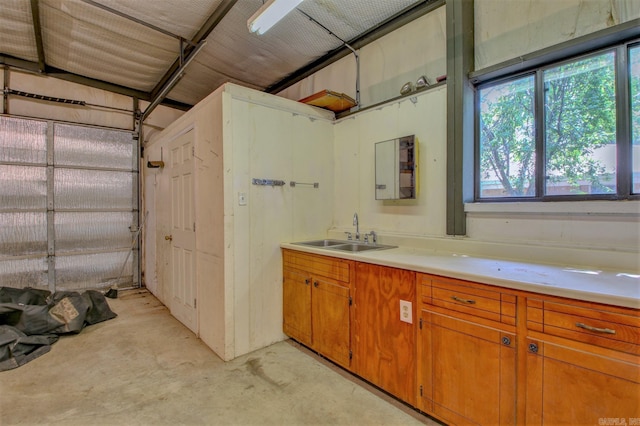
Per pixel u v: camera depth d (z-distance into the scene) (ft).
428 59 8.68
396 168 8.93
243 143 8.52
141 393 6.72
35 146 13.01
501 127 7.41
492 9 7.43
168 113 16.72
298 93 13.35
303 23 9.73
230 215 8.22
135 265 15.71
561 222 6.21
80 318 10.06
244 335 8.52
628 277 4.79
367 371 6.95
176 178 11.30
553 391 4.28
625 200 5.59
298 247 8.78
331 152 10.92
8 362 7.79
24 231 12.83
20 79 12.81
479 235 7.39
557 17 6.48
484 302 4.99
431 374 5.72
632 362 3.67
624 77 5.71
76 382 7.14
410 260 6.38
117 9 9.53
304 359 8.23
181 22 10.11
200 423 5.79
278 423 5.80
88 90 14.42
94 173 14.49
